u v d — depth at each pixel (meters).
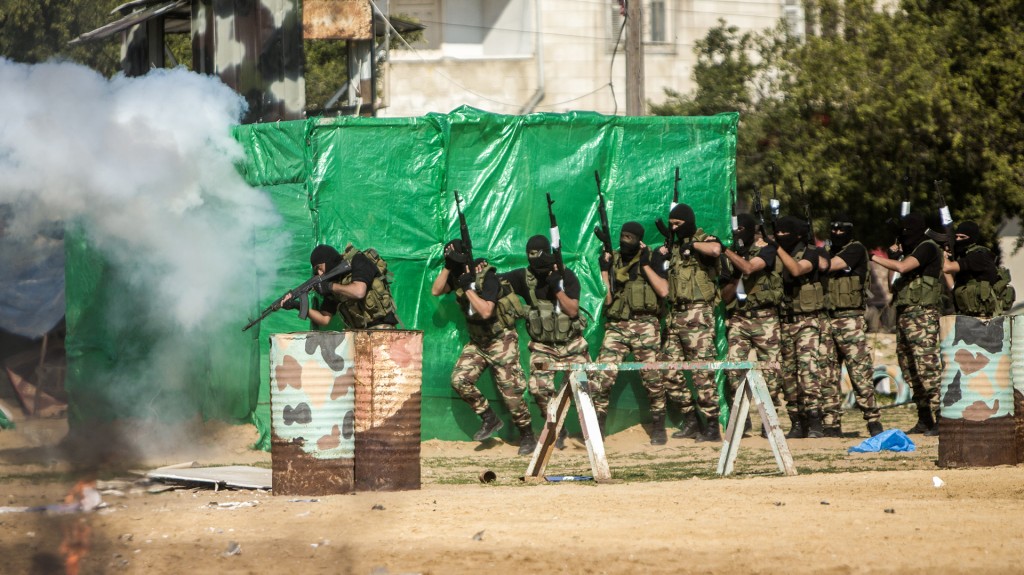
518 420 28.02
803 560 14.26
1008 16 54.16
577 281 28.11
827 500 18.56
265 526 16.88
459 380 28.08
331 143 28.28
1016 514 17.23
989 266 29.62
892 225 30.75
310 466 20.12
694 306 28.97
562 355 28.20
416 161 28.88
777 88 60.19
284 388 20.16
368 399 20.55
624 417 30.23
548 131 29.86
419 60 75.06
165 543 15.70
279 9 35.47
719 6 76.75
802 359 29.59
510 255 29.36
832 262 29.41
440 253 28.92
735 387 29.66
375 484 20.48
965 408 23.03
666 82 76.12
